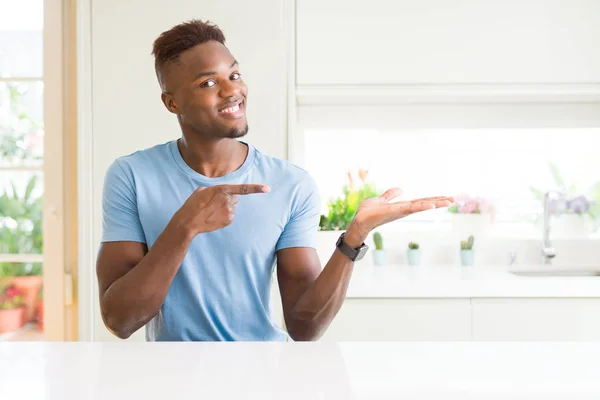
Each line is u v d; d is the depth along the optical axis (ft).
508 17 7.86
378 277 7.49
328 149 9.36
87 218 7.61
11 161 8.27
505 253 8.96
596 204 9.14
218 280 4.07
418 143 9.32
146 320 3.73
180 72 4.04
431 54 7.91
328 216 8.93
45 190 8.04
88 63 7.64
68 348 2.76
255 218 4.13
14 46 8.24
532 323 7.09
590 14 7.81
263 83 7.69
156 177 4.23
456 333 7.12
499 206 9.25
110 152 7.65
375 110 8.95
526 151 9.25
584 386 2.10
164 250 3.58
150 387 2.11
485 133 9.27
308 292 3.84
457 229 9.05
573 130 9.20
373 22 7.89
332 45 7.89
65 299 8.04
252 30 7.68
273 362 2.48
